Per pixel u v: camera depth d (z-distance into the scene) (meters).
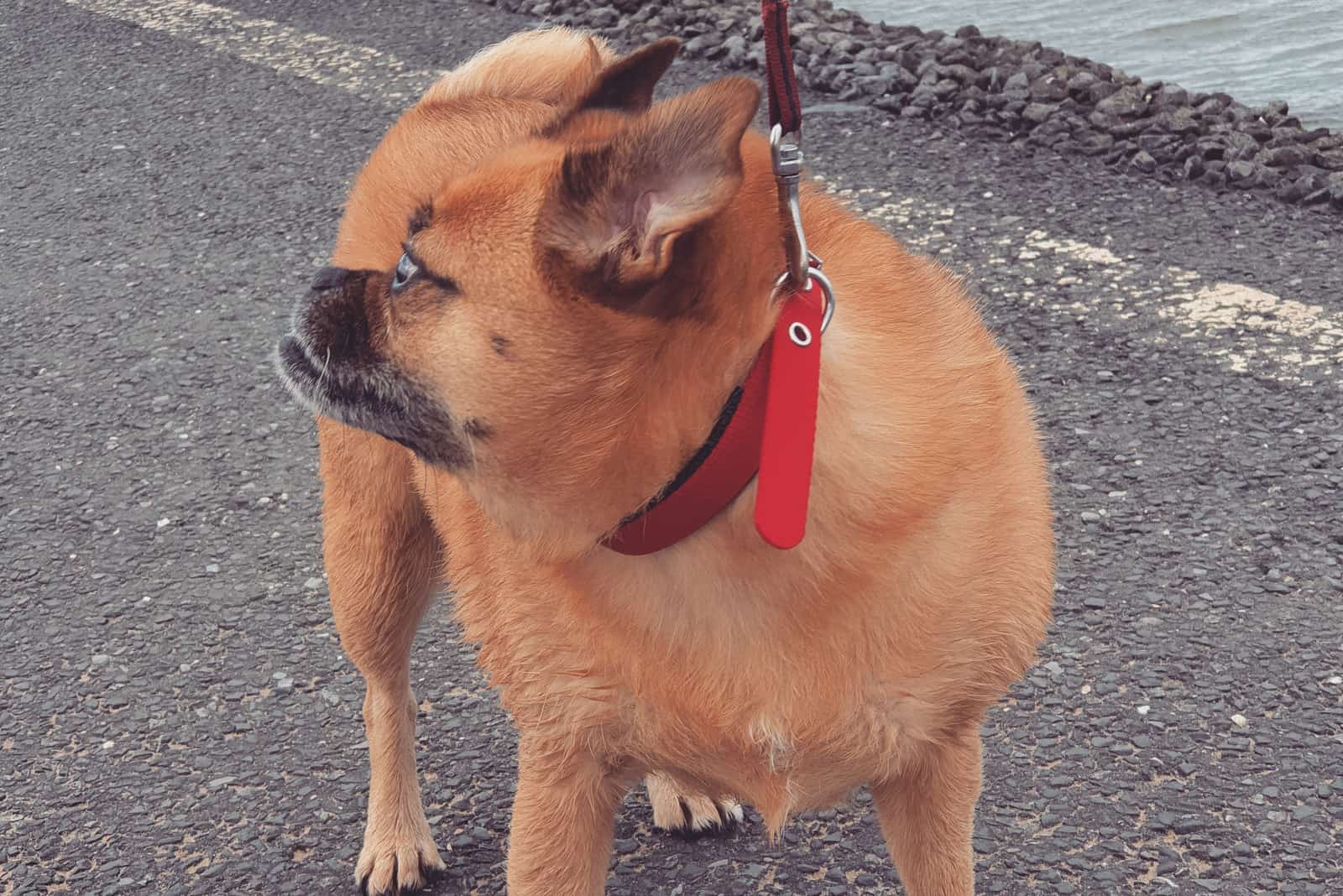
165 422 1.96
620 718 1.11
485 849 1.33
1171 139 2.34
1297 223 2.10
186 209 2.63
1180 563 1.50
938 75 2.68
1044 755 1.35
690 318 1.02
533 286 1.02
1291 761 1.32
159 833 1.35
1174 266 2.03
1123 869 1.26
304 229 2.49
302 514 1.73
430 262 1.04
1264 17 3.38
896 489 1.06
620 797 1.16
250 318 2.21
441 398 1.04
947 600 1.08
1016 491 1.11
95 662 1.51
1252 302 1.92
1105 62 3.18
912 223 2.22
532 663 1.12
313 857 1.33
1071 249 2.10
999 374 1.15
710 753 1.11
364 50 3.33
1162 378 1.78
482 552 1.15
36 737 1.44
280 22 3.64
